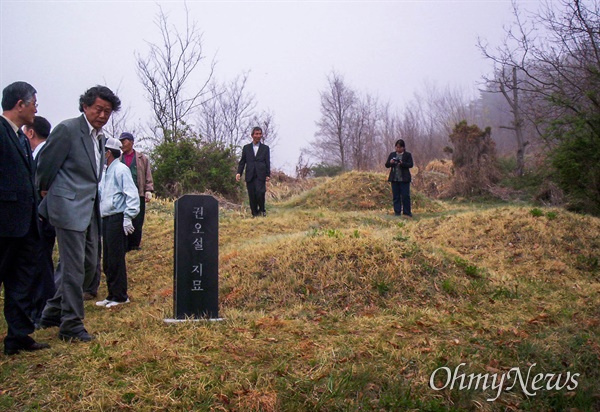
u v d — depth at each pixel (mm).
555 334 5293
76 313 4891
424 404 3875
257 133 13039
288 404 3725
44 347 4684
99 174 5215
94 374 4078
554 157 15133
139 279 8211
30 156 4801
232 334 5035
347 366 4277
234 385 3904
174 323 5355
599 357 4805
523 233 9711
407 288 6621
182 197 5633
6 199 4371
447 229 10438
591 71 14508
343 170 33844
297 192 22828
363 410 3746
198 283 5625
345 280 6633
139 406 3670
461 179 22047
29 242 4590
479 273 7324
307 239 7586
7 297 4574
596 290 7371
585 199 14305
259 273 6938
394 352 4578
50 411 3613
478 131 22531
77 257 4879
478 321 5738
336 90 38594
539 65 18406
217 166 17125
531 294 7035
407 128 40406
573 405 4156
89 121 5039
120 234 6645
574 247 9250
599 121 14086
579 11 15523
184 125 18203
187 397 3771
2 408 3648
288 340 4902
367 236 7648
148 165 9797
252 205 13102
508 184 21531
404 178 14320
